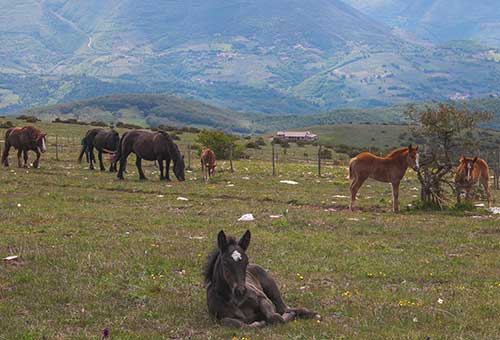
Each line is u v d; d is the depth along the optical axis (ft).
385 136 527.40
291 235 72.43
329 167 194.39
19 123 293.02
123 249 61.00
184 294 45.39
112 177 137.90
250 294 37.63
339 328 36.73
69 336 34.76
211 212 90.12
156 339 34.58
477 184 138.21
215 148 216.74
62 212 86.22
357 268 56.03
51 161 172.04
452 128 101.65
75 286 46.47
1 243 62.39
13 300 42.50
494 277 53.47
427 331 36.29
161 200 102.99
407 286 49.62
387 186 137.39
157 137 133.90
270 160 228.63
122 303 42.68
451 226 81.51
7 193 105.91
